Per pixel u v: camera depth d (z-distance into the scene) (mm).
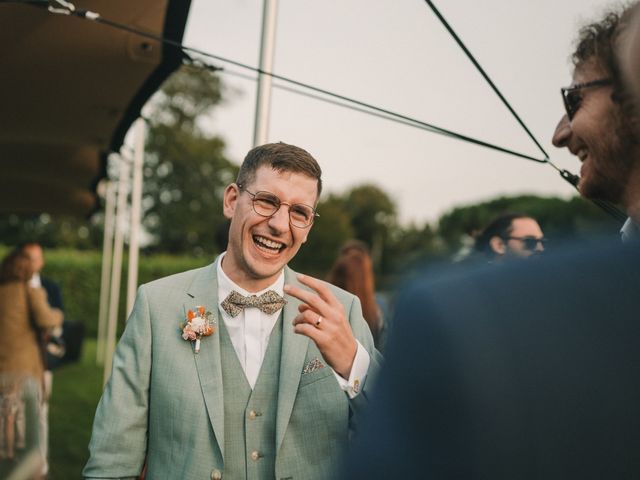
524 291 675
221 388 1881
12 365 4922
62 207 8305
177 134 36719
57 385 10211
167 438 1846
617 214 1747
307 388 1909
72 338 11164
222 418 1845
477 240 3293
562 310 661
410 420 656
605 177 935
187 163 37312
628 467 615
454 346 646
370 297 4270
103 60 3434
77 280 17953
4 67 3543
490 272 706
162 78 3625
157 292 2021
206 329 1910
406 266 777
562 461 618
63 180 6922
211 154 37625
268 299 1989
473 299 674
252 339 1986
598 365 639
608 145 905
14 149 5863
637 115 842
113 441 1832
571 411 626
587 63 948
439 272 738
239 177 1987
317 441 1859
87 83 3785
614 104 891
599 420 624
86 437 6992
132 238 6211
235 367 1944
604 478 613
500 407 624
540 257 720
